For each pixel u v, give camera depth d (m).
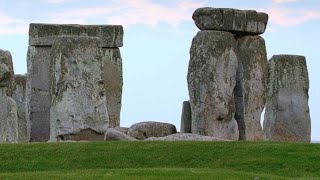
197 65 55.72
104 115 52.31
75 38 52.03
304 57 60.41
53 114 51.78
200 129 55.50
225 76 56.28
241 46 57.50
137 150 46.12
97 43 52.44
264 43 58.47
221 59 56.00
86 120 51.84
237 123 57.31
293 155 45.84
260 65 58.09
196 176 41.53
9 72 51.41
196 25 56.66
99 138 52.22
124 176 41.31
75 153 45.75
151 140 49.00
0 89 51.50
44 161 44.94
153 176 41.38
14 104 51.66
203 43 55.72
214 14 56.16
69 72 51.72
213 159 45.50
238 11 56.97
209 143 47.22
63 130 51.50
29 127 62.09
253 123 57.88
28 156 45.41
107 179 40.78
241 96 57.22
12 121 51.50
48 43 62.28
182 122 57.56
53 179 40.75
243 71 57.22
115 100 64.44
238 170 44.34
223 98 56.09
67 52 51.75
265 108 59.81
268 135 59.66
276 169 44.56
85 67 52.03
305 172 44.25
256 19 57.72
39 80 62.50
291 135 59.88
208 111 55.59
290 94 59.91
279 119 59.69
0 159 45.09
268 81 59.75
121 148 46.31
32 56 62.66
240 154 45.97
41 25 62.62
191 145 46.78
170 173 41.94
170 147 46.50
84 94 51.91
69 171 42.88
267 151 46.31
